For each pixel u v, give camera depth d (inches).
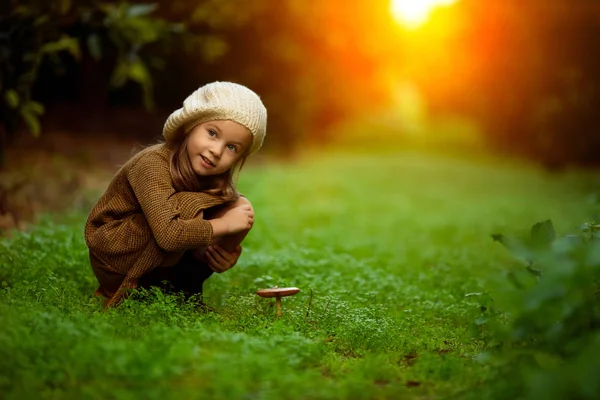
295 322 233.5
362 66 1172.5
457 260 408.8
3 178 530.6
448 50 1306.6
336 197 764.0
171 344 187.2
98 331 191.3
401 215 661.9
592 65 1153.4
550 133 1185.4
